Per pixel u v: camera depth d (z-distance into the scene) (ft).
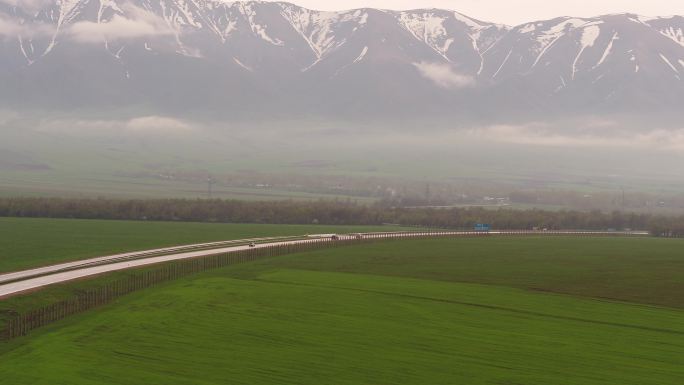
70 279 332.60
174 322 270.26
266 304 304.91
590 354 244.83
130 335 251.39
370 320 284.20
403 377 218.79
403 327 274.98
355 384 212.23
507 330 273.95
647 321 295.48
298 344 248.93
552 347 252.01
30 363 218.59
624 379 220.84
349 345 249.55
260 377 215.72
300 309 298.35
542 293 353.10
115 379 209.67
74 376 209.87
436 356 239.30
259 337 255.70
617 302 335.47
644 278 403.54
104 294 307.58
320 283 359.05
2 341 240.53
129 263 392.68
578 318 297.74
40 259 408.46
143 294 318.45
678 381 220.23
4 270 363.97
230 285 343.87
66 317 273.54
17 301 285.64
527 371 226.17
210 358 231.09
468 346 251.19
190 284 343.87
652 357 243.19
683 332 278.05
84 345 237.86
